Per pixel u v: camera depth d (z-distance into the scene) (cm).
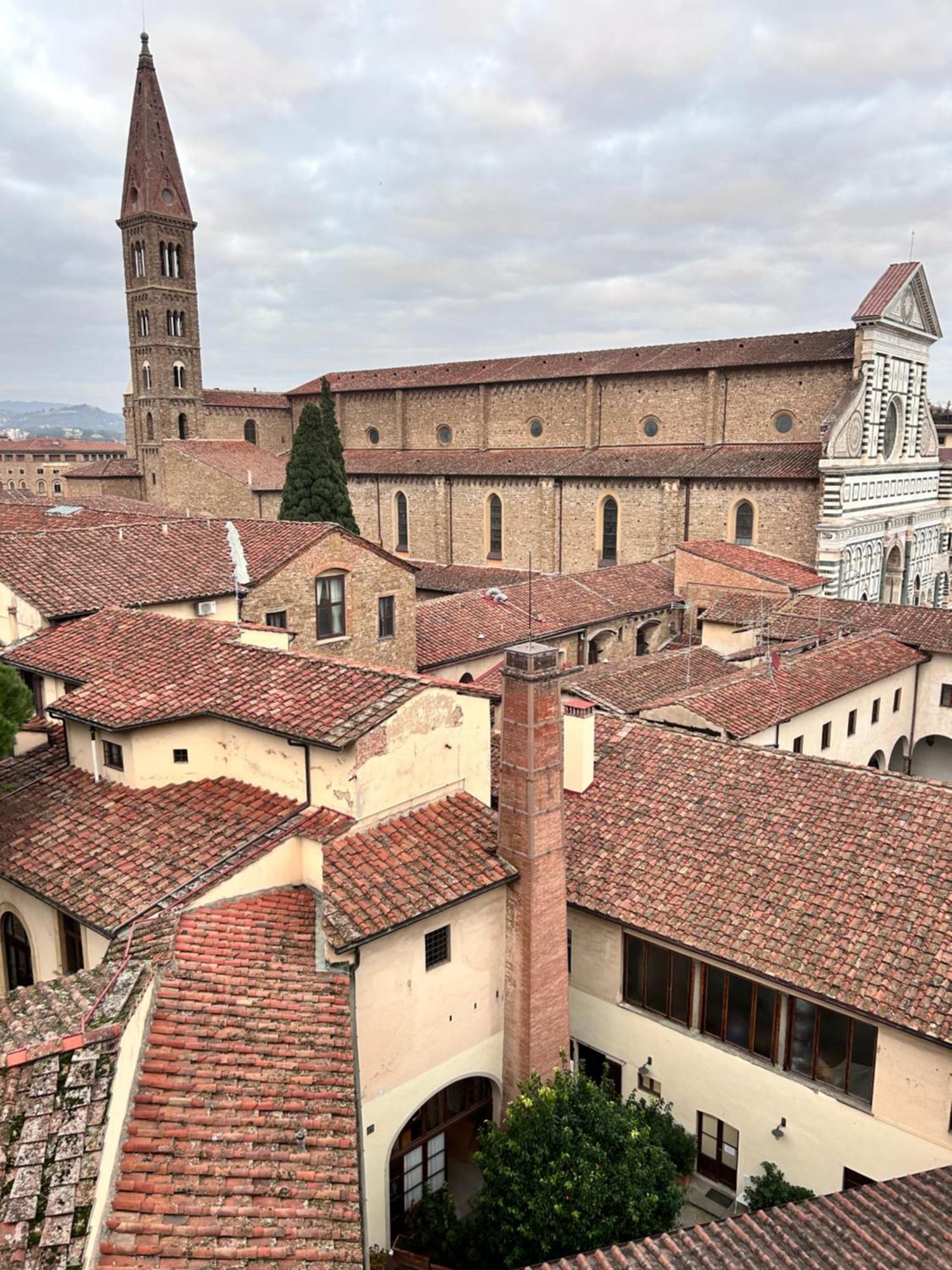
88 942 2006
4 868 2089
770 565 5941
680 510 6819
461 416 8762
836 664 4097
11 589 3083
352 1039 1673
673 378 7362
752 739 3359
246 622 3281
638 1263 1514
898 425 7050
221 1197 1267
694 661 4316
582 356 8225
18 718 2236
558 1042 2322
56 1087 1230
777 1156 2186
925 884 2162
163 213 10531
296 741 2103
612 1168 1845
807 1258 1513
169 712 2267
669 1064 2364
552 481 7450
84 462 18288
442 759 2291
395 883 1998
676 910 2273
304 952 1875
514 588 5541
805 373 6706
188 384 11006
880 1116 2002
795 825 2423
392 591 4291
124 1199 1213
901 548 7225
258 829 2094
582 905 2362
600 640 5547
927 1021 1877
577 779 2730
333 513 6962
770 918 2186
